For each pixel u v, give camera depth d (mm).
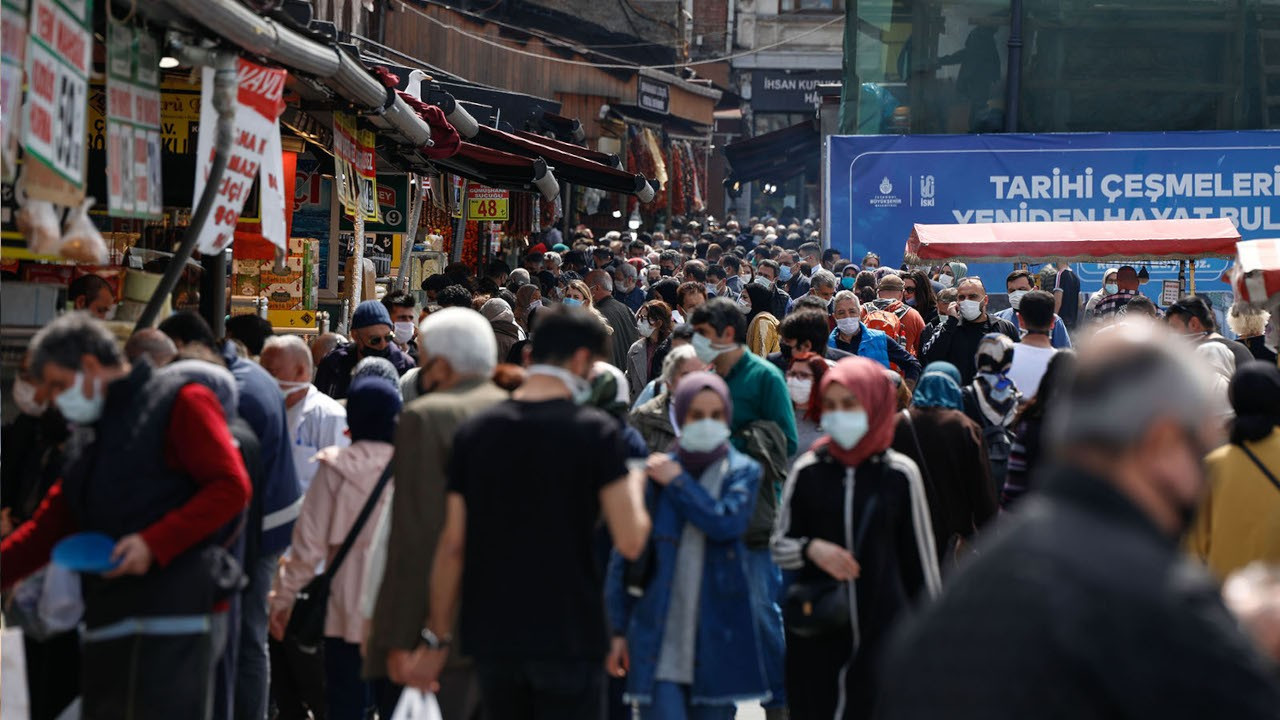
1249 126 48000
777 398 14906
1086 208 45812
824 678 12344
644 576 12094
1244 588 6895
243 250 20703
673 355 15148
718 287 42062
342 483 13281
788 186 123312
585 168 35156
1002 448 16859
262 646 13805
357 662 13359
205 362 12195
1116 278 34719
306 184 25453
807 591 12047
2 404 13344
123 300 14711
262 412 13523
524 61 64500
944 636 5328
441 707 11742
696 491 11875
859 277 36000
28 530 10594
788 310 36906
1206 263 44312
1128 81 48219
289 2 16047
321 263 25406
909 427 14445
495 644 9930
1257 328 22125
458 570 10297
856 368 12188
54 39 10352
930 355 23906
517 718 10312
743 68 124688
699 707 12297
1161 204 45656
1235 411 13125
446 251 42906
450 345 11375
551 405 10148
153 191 13242
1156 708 5012
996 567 5328
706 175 99125
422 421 11023
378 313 18656
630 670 12117
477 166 31875
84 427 10508
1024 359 18641
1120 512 5332
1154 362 5418
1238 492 12906
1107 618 5070
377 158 29438
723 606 12109
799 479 12453
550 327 10266
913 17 48625
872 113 48938
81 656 11273
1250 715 4977
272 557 13820
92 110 15945
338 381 18828
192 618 10305
